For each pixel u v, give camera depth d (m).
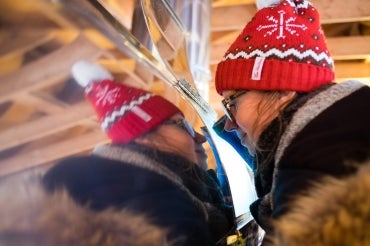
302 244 0.29
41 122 0.24
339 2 1.95
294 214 0.31
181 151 0.38
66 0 0.27
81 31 0.28
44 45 0.25
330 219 0.29
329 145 0.36
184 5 1.12
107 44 0.31
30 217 0.23
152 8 0.57
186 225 0.33
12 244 0.23
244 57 0.48
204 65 1.19
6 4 0.23
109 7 0.53
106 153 0.29
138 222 0.29
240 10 2.12
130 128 0.32
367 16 1.92
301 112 0.41
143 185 0.30
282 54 0.45
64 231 0.25
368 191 0.29
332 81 0.47
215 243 0.39
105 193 0.27
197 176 0.40
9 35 0.23
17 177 0.23
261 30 0.48
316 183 0.32
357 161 0.33
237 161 0.63
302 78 0.44
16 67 0.23
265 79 0.45
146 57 0.39
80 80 0.27
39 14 0.24
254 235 0.59
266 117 0.46
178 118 0.41
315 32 0.47
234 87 0.48
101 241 0.26
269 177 0.46
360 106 0.39
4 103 0.22
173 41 0.64
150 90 0.38
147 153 0.33
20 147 0.23
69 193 0.25
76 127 0.27
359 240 0.27
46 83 0.25
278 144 0.42
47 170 0.25
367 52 2.17
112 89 0.31
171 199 0.32
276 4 0.51
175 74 0.53
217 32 2.28
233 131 0.59
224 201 0.48
